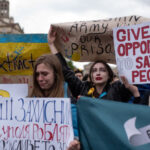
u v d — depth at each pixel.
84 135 2.25
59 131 2.35
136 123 2.20
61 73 2.50
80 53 3.11
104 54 3.06
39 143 2.42
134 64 2.62
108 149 2.19
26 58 3.28
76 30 3.04
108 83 2.99
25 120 2.47
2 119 2.53
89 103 2.28
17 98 2.50
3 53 3.32
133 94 2.64
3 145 2.53
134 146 2.15
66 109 2.33
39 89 2.51
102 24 2.97
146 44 2.57
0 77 3.37
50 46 3.08
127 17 2.89
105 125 2.21
